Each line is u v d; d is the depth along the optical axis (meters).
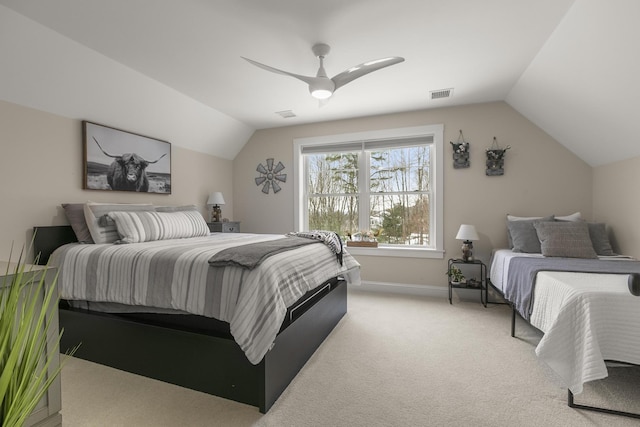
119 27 2.16
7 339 0.73
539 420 1.53
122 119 3.09
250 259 1.72
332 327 2.69
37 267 1.10
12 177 2.33
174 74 2.91
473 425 1.50
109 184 3.01
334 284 2.95
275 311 1.62
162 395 1.73
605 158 3.09
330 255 2.71
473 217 3.75
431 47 2.46
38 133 2.48
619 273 1.98
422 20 2.11
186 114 3.64
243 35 2.27
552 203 3.50
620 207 2.93
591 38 2.07
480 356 2.21
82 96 2.66
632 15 1.75
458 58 2.64
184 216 3.12
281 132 4.62
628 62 2.02
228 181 4.79
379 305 3.45
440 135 3.85
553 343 1.64
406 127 4.00
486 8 1.99
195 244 2.33
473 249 3.70
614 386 1.80
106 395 1.73
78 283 2.10
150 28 2.18
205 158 4.33
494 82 3.13
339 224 4.45
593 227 2.98
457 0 1.91
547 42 2.38
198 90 3.29
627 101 2.30
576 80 2.51
